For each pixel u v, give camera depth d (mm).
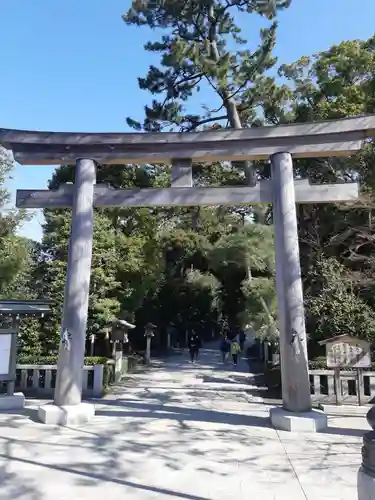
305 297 13031
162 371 16719
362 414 8125
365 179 14492
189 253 25922
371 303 12289
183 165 8609
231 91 18109
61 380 7566
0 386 9883
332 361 8383
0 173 14398
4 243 14242
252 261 14586
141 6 18078
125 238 17516
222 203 8367
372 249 14227
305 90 17875
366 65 16328
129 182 18859
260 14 18000
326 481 4637
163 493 4242
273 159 8266
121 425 7133
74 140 8562
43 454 5453
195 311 30922
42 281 17281
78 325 7770
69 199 8656
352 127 7902
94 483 4480
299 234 16016
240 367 18406
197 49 16922
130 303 18547
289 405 7199
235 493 4273
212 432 6738
